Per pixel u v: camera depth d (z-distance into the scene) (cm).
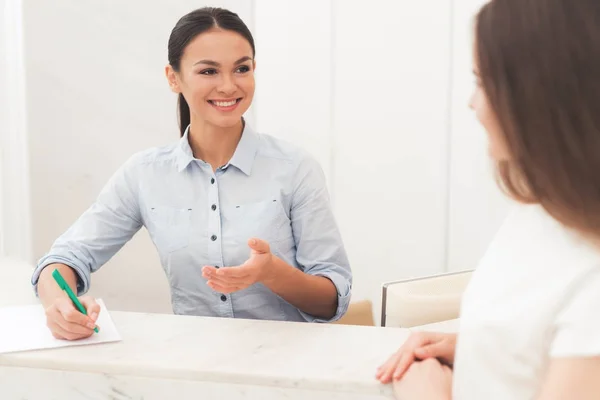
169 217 165
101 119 257
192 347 113
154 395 106
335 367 104
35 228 252
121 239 173
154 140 266
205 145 163
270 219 161
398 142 280
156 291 275
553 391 69
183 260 164
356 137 281
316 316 160
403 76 276
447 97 274
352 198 286
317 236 163
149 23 257
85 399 109
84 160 257
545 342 74
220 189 163
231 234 161
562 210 69
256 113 278
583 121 65
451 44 270
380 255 289
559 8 66
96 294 268
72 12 245
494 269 83
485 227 278
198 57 151
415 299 150
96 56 252
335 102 279
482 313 80
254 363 105
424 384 92
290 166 164
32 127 245
